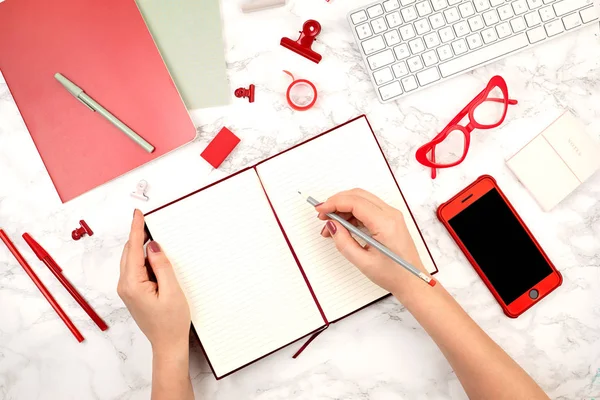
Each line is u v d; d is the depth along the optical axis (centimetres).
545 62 88
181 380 75
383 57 84
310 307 79
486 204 85
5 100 85
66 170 83
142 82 83
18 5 83
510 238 85
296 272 80
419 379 84
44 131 83
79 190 83
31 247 83
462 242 84
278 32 86
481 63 85
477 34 85
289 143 86
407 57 84
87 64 83
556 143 86
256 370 83
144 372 84
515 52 86
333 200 73
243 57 86
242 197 80
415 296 74
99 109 82
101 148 83
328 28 87
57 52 83
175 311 74
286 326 79
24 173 85
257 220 80
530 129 87
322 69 87
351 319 84
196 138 85
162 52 85
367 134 82
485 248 84
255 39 86
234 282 79
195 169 85
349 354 83
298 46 85
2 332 84
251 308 79
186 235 79
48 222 84
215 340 78
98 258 84
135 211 77
